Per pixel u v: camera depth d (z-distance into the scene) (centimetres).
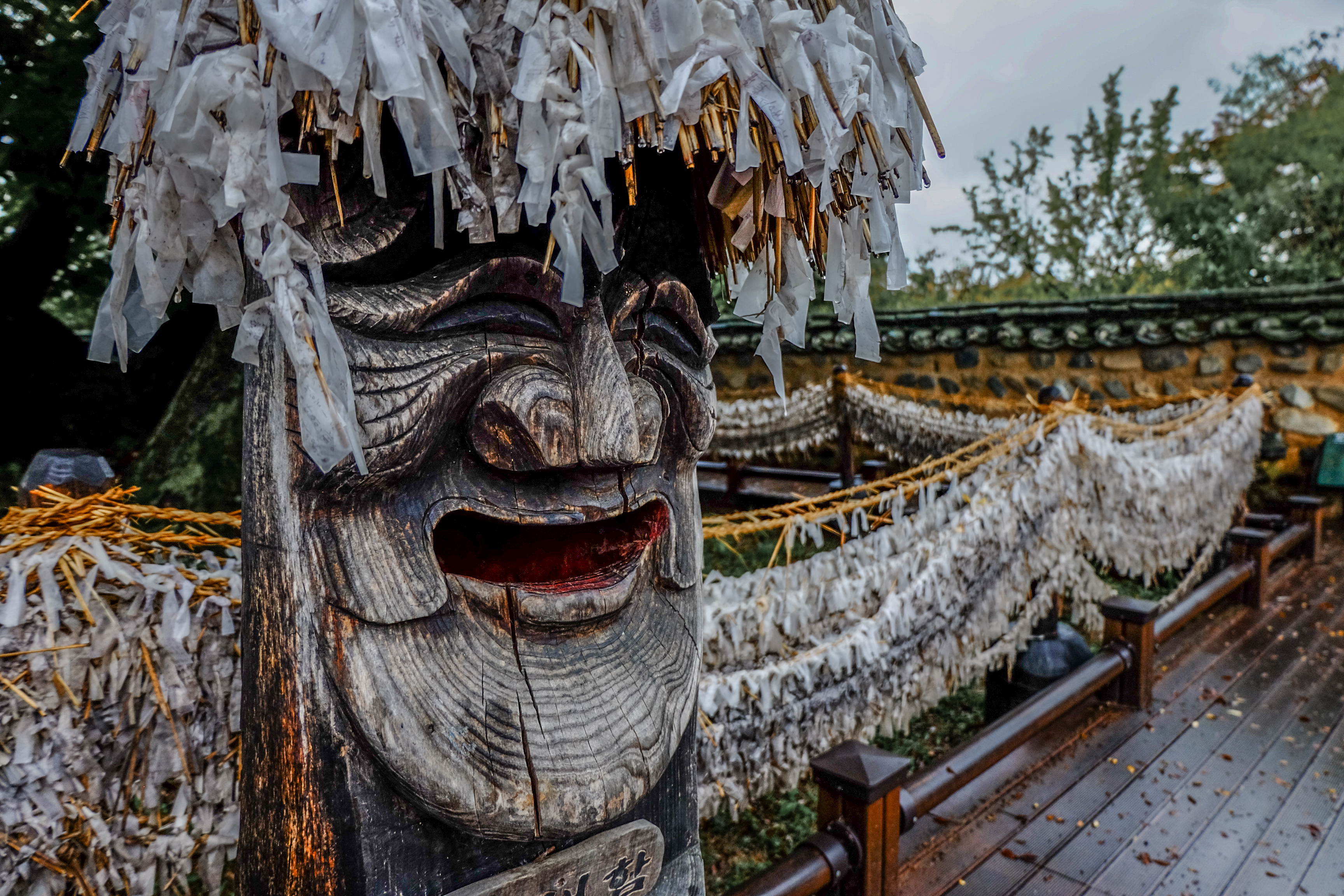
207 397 338
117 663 129
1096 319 662
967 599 263
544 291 98
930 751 322
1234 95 983
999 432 311
